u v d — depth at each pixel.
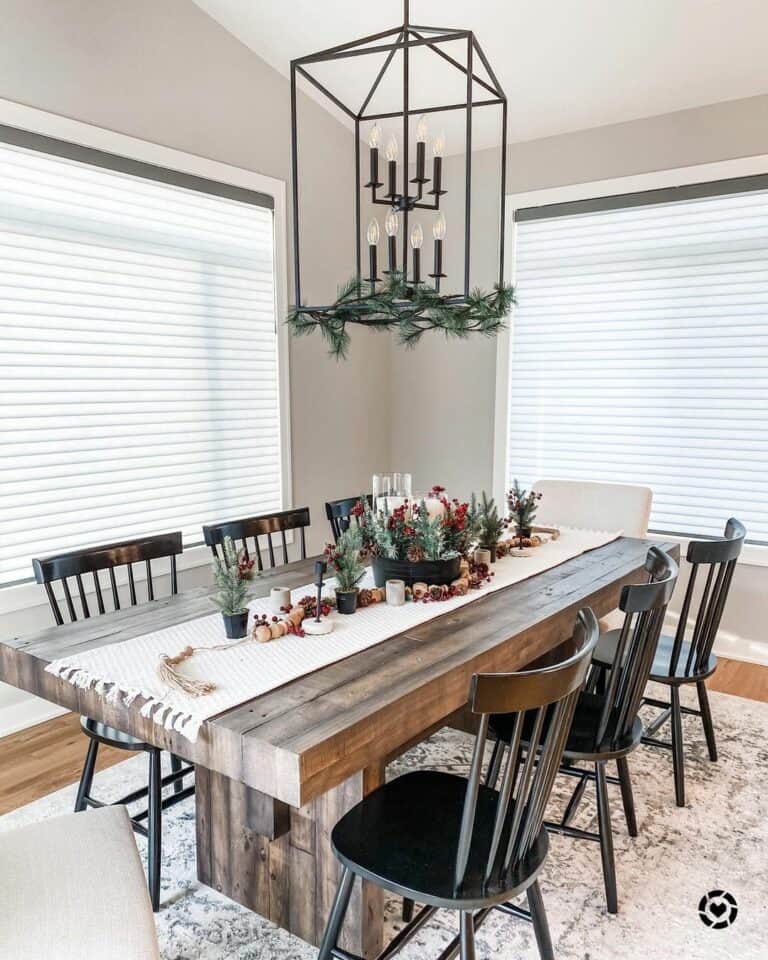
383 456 4.91
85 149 2.97
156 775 1.88
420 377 4.77
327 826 1.71
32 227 2.88
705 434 3.85
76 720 3.05
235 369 3.81
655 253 3.88
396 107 4.01
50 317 2.97
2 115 2.69
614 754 1.83
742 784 2.51
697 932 1.81
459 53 3.42
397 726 1.46
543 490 3.50
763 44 3.15
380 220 4.63
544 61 3.42
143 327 3.34
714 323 3.77
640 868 2.05
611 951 1.74
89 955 1.14
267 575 2.49
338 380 4.46
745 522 3.78
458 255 4.50
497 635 1.83
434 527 2.17
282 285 3.98
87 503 3.17
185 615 2.02
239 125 3.63
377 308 2.03
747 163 3.54
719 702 3.20
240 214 3.74
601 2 3.02
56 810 2.34
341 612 2.01
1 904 1.23
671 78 3.45
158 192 3.33
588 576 2.43
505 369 4.40
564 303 4.20
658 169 3.78
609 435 4.14
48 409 3.00
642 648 1.84
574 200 4.04
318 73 3.76
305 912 1.78
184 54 3.33
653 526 4.05
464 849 1.32
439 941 1.79
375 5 3.20
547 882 1.99
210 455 3.72
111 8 3.02
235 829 1.88
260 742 1.28
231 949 1.76
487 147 4.30
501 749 2.08
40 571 2.03
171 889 1.97
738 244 3.65
